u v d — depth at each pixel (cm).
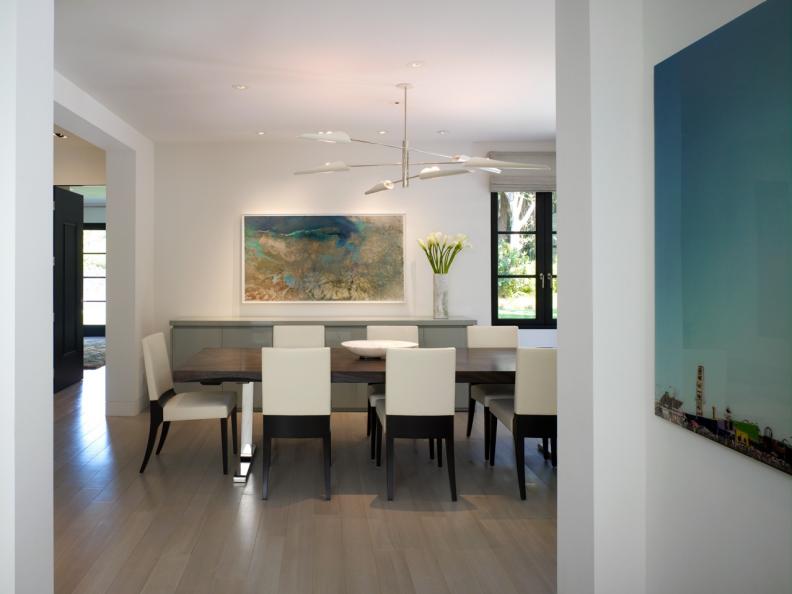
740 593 147
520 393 363
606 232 181
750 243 136
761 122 132
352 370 378
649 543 183
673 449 171
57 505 345
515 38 356
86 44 362
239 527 316
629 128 181
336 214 632
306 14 323
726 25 142
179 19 329
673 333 165
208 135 591
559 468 209
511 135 599
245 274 627
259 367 390
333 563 277
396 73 416
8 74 181
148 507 342
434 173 407
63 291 706
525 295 656
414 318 618
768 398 131
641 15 182
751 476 142
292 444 477
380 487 380
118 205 569
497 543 300
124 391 571
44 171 199
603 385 182
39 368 196
